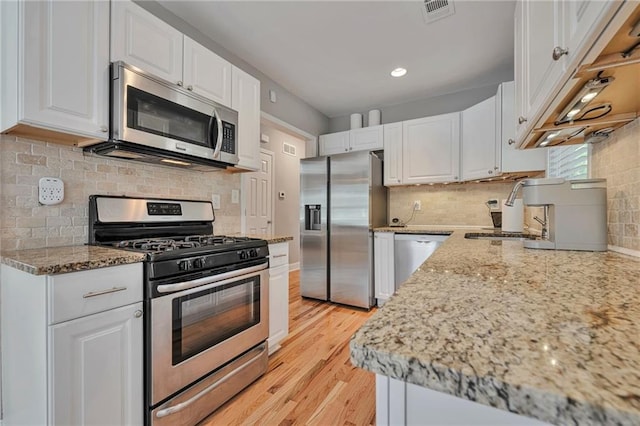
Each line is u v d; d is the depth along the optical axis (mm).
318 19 2225
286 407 1549
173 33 1769
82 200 1603
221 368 1581
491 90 3291
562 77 807
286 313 2205
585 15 637
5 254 1271
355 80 3189
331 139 3889
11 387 1244
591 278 790
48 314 1017
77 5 1368
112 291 1167
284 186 4914
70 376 1058
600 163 1395
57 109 1300
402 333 432
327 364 1978
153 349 1281
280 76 3105
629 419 269
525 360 353
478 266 968
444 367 344
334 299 3275
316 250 3398
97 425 1124
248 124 2271
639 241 1092
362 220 3117
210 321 1530
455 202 3389
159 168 1978
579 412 285
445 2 2035
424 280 772
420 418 429
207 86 1961
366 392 1674
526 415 305
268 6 2084
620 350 375
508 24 2258
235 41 2502
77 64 1365
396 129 3445
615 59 696
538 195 1390
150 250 1381
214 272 1554
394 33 2383
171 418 1322
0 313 1296
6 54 1266
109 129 1479
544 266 963
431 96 3590
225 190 2449
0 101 1291
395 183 3432
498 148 2621
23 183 1405
